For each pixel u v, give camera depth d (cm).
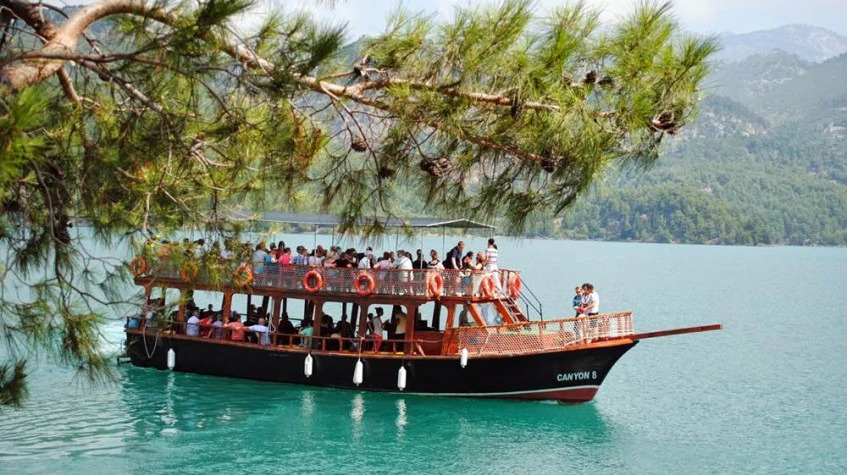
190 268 1454
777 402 3653
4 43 1180
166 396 3241
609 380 4116
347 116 1549
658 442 2889
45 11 1257
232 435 2780
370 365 3272
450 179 1670
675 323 7050
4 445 2606
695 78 1622
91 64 1216
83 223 1314
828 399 3738
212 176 1497
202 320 3575
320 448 2664
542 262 17600
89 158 1273
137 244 1352
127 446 2631
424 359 3206
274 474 2417
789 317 7762
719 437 2994
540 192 1691
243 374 3447
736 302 9362
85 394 3241
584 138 1546
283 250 3412
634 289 11031
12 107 923
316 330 3328
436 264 3266
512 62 1517
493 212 1691
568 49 1507
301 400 3212
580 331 3133
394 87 1488
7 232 1230
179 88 1347
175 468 2438
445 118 1523
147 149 1343
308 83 1402
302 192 1658
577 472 2525
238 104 1355
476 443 2766
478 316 3234
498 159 1652
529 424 3011
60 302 1229
